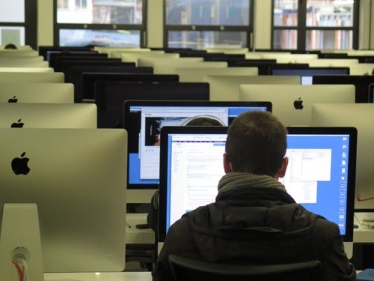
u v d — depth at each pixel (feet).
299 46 46.32
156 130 10.57
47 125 9.57
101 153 7.54
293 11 46.09
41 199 7.45
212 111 10.67
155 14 44.60
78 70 20.15
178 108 10.61
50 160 7.44
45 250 7.57
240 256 6.19
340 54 32.45
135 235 10.22
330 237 6.31
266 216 6.27
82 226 7.59
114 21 44.39
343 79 16.26
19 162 7.41
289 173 8.86
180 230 6.48
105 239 7.67
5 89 12.05
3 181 7.39
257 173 6.53
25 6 43.50
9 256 7.24
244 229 6.20
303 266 5.92
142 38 44.70
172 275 6.39
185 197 8.65
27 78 14.82
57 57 25.63
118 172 7.60
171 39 45.11
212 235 6.30
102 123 13.08
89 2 44.09
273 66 21.97
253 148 6.51
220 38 45.52
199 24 45.24
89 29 44.24
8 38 43.57
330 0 46.37
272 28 45.98
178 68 19.17
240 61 25.29
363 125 10.46
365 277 9.07
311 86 12.83
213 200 8.67
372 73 22.47
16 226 7.23
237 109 10.71
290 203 6.51
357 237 10.44
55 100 12.15
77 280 8.87
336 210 8.94
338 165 8.91
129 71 20.17
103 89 13.07
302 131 8.81
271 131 6.56
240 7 45.52
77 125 9.66
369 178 10.50
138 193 10.61
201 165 8.64
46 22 43.65
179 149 8.62
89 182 7.54
